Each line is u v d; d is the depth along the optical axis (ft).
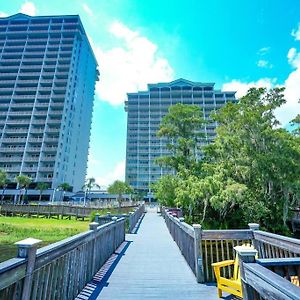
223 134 61.93
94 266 15.51
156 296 12.01
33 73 205.36
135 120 254.06
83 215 85.87
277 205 52.49
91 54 257.96
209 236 14.90
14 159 178.70
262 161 51.11
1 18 227.81
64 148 189.88
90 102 251.39
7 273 6.06
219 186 51.13
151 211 117.91
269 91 59.93
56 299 9.70
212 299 11.55
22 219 82.48
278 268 6.40
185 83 268.41
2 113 189.98
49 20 226.79
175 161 79.71
